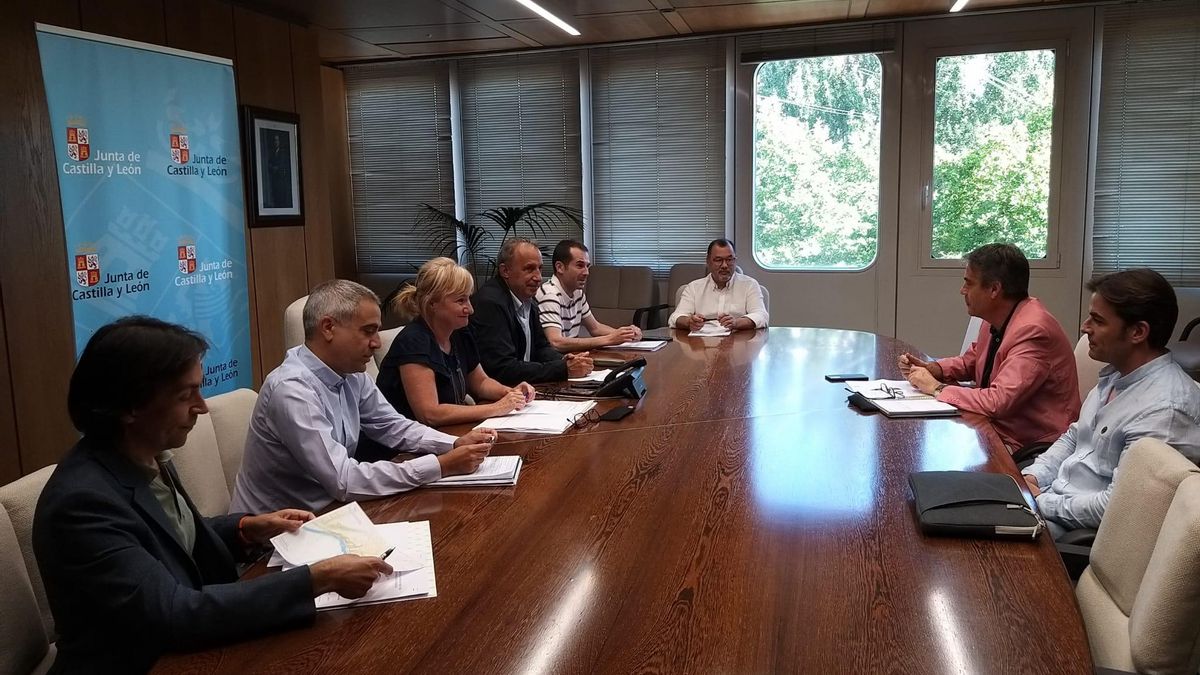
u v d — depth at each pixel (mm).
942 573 1421
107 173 3807
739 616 1280
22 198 3463
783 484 1917
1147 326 2051
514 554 1539
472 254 6832
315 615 1306
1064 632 1218
